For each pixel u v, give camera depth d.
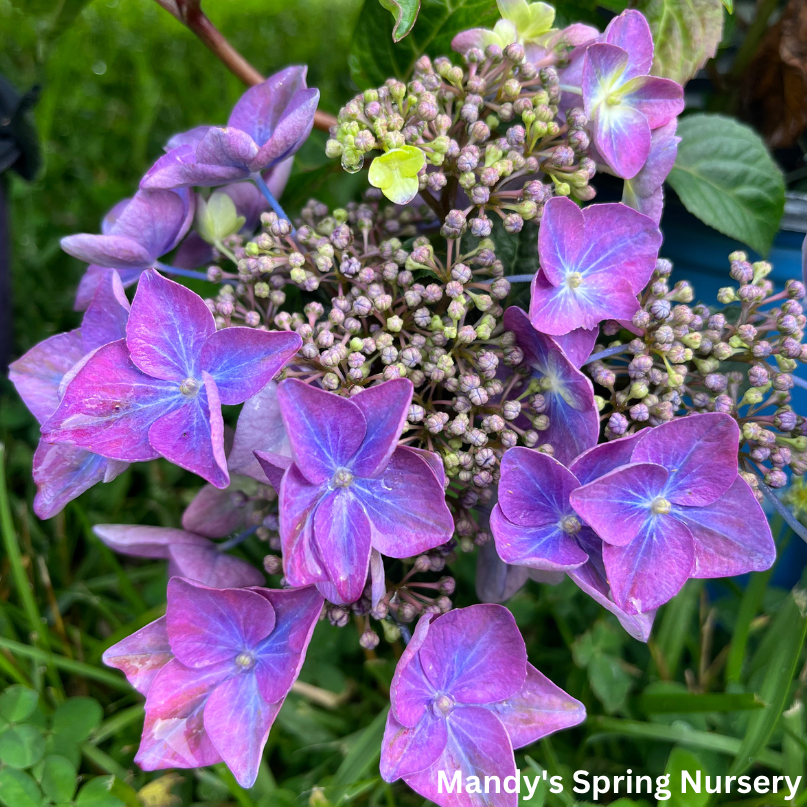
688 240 0.24
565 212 0.17
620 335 0.21
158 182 0.18
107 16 0.47
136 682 0.17
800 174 0.26
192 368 0.17
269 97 0.20
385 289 0.20
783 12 0.25
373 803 0.20
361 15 0.25
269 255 0.19
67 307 0.33
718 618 0.25
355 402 0.15
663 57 0.23
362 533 0.16
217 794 0.21
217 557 0.20
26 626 0.24
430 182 0.18
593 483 0.15
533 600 0.25
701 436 0.16
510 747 0.16
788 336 0.19
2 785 0.18
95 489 0.28
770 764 0.20
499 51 0.19
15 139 0.26
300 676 0.23
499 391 0.18
